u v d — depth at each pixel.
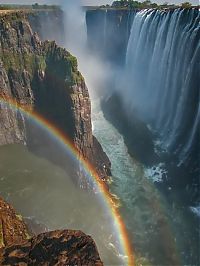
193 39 58.41
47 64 65.38
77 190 55.16
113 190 56.91
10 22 66.75
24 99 66.88
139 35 82.88
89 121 56.69
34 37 67.44
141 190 56.53
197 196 53.06
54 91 62.59
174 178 57.56
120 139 73.56
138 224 49.28
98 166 58.81
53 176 57.97
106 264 42.78
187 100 60.31
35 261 17.75
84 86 56.41
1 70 64.75
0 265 17.81
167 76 68.75
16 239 30.42
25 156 63.41
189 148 59.56
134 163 64.19
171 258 43.50
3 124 65.75
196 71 57.94
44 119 65.81
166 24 69.44
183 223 48.88
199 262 42.84
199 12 59.12
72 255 17.58
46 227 47.16
